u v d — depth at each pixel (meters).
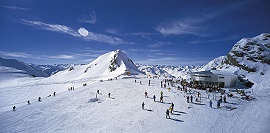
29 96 73.69
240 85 61.19
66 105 35.62
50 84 90.19
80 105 34.59
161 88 47.69
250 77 69.00
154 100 34.69
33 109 35.69
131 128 22.66
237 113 27.77
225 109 29.80
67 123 25.94
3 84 134.38
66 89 78.88
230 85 57.69
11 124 27.70
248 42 90.50
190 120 24.98
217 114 27.41
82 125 24.64
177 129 22.00
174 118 25.80
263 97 39.31
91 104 34.81
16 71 199.88
